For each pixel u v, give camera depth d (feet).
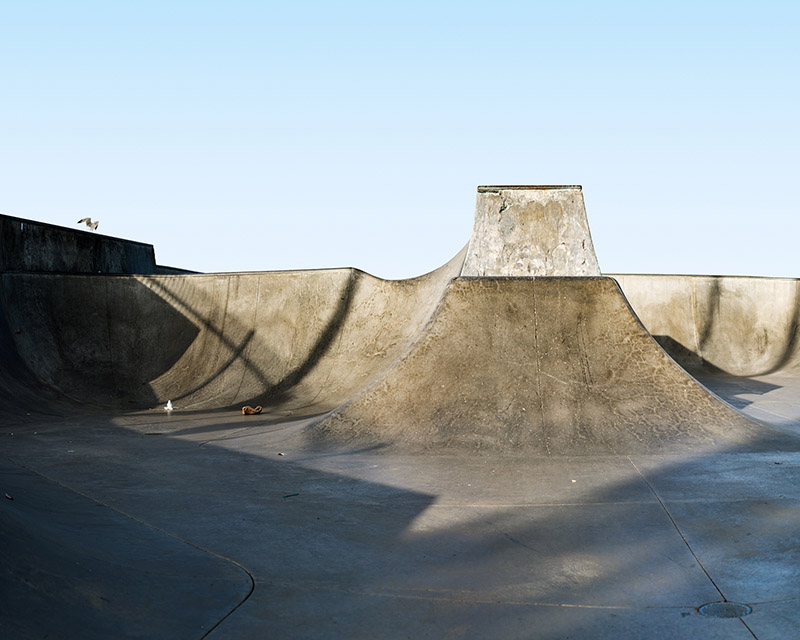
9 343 50.93
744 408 39.50
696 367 65.05
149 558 16.67
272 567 16.56
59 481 25.45
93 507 21.67
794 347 63.77
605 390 30.48
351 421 31.83
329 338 53.93
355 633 13.10
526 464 26.09
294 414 43.86
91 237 65.92
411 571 16.30
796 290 65.82
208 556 17.21
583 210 36.24
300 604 14.40
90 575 14.23
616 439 28.32
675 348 67.00
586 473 24.58
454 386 31.40
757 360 64.54
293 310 55.77
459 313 33.17
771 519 19.12
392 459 27.63
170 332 56.18
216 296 57.26
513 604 14.38
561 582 15.52
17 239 55.42
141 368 54.24
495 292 33.35
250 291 57.06
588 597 14.69
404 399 31.76
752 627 13.02
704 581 15.35
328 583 15.58
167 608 13.80
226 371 53.47
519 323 32.60
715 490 22.04
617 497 21.70
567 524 19.38
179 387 52.60
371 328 53.62
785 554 16.60
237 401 50.21
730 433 28.63
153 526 19.72
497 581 15.64
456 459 27.22
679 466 25.12
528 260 36.04
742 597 14.43
